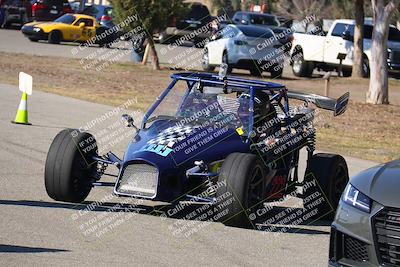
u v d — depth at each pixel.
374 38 34.03
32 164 16.48
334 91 38.66
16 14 65.88
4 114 24.00
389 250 8.77
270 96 13.53
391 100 36.66
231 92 13.23
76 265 9.57
